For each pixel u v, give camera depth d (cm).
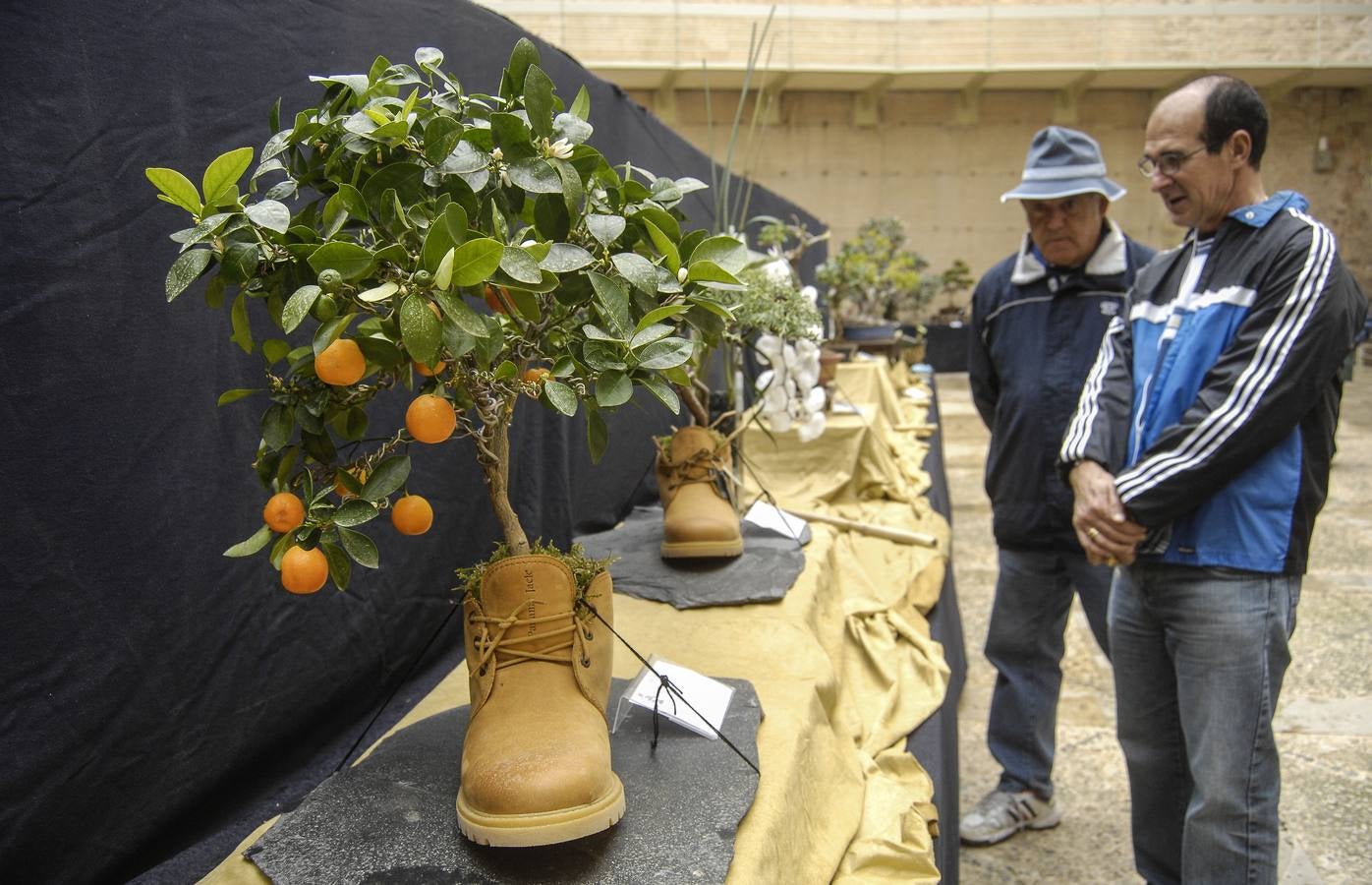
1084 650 302
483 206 72
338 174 73
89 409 82
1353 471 539
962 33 1161
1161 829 161
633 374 74
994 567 385
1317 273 127
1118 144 1309
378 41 116
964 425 741
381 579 125
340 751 115
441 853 76
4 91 74
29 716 78
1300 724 246
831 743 116
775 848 84
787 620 135
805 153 1280
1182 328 143
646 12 1099
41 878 80
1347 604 329
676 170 249
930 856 107
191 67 90
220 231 64
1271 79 1238
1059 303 197
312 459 80
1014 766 205
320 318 63
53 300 78
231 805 103
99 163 82
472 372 75
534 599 83
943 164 1297
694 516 152
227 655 99
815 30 1144
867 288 482
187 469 93
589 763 76
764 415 170
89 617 83
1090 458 148
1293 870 188
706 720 98
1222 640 138
